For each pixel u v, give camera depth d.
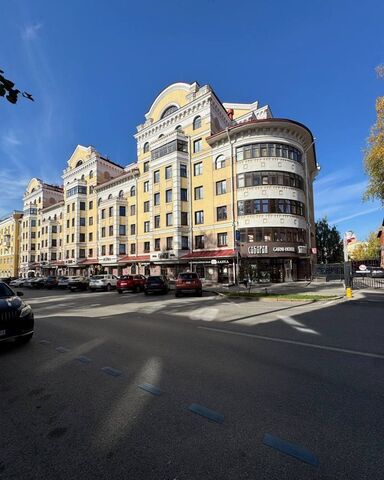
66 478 2.52
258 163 30.47
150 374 4.91
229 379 4.62
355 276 29.47
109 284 29.88
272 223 29.61
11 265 74.25
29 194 69.94
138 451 2.86
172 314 11.66
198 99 34.94
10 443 3.06
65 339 7.61
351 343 6.71
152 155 37.59
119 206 43.28
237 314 11.30
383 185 16.73
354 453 2.76
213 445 2.92
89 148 51.59
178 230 33.91
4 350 6.58
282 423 3.30
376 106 16.17
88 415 3.60
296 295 16.86
